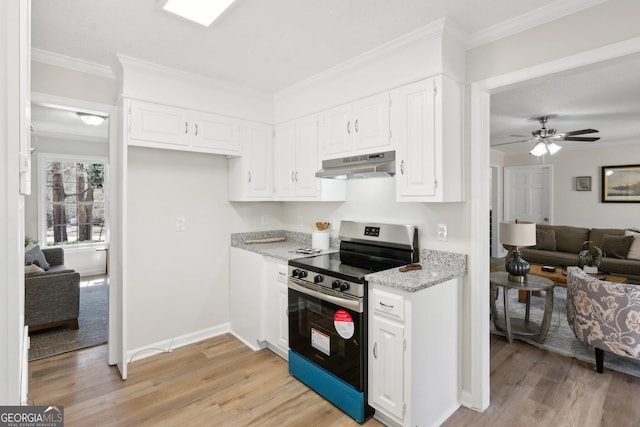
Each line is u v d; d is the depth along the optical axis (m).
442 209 2.27
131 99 2.44
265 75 2.72
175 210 2.98
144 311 2.82
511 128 4.69
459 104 2.10
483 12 1.81
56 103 2.38
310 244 3.32
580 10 1.68
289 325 2.53
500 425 1.97
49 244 5.42
